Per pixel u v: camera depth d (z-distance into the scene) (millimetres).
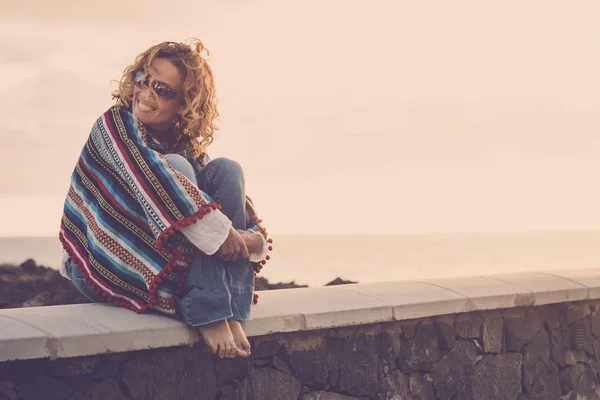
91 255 2900
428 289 3896
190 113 3012
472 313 3996
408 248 148750
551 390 4355
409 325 3746
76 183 3002
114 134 2904
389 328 3668
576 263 98750
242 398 3143
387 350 3656
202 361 3010
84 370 2672
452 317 3914
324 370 3418
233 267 2969
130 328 2678
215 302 2830
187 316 2822
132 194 2826
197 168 3203
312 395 3395
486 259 102188
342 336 3480
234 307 2949
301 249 138750
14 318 2609
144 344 2719
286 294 3514
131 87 3039
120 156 2848
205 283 2844
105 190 2873
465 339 3975
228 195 2996
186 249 2842
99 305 2912
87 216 2941
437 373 3850
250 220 3172
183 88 2994
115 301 2887
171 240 2822
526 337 4234
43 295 8023
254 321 3076
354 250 135125
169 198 2752
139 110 2994
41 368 2572
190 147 3178
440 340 3867
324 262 89938
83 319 2674
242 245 2871
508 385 4145
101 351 2598
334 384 3453
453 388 3906
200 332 2879
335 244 178250
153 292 2783
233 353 2842
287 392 3291
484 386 4035
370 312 3498
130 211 2834
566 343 4465
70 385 2645
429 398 3812
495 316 4102
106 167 2908
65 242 3002
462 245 174375
